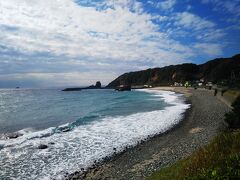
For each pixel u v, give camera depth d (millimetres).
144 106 49438
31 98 99875
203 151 7508
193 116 31875
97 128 27922
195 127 25047
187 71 174125
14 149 19781
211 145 7676
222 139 7645
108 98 84312
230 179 5438
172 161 14984
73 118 37844
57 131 26594
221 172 5723
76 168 15781
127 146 20234
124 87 155625
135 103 57062
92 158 17594
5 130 28875
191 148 17094
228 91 43562
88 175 14586
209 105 41375
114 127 28203
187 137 21094
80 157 17828
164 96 79750
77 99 85625
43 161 17047
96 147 20219
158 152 17688
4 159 17391
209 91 70188
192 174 6566
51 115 41656
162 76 194875
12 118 38812
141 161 16156
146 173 13672
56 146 20625
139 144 20656
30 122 34656
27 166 16141
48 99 90000
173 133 23672
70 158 17641
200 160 6961
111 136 23812
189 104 48219
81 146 20562
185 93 85562
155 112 38969
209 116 30422
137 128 27141
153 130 25656
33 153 18766
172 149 17828
